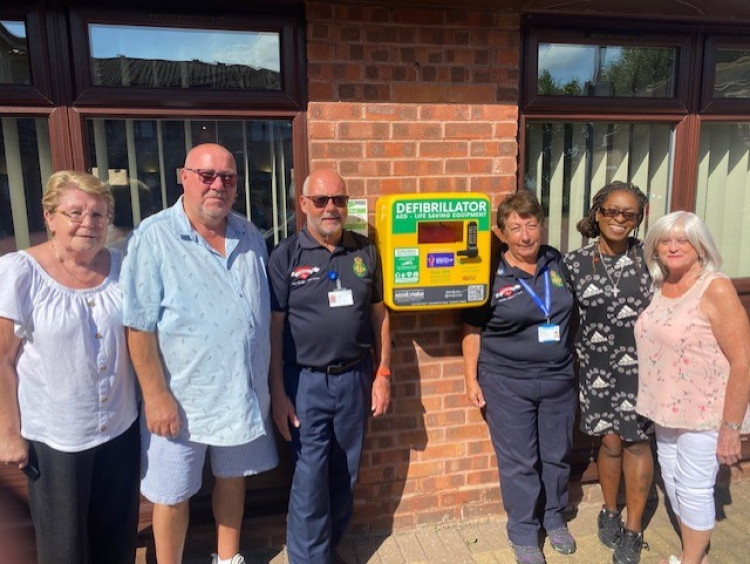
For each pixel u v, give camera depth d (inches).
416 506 122.4
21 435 82.1
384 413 116.5
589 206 131.2
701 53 126.3
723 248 140.6
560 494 113.7
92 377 82.8
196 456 93.0
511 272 106.1
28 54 100.1
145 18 102.4
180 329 86.7
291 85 109.0
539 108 120.0
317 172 95.6
